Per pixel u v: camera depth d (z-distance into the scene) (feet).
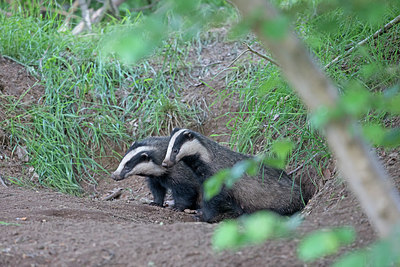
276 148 16.51
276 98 39.81
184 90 51.13
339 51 40.91
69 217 30.63
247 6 12.25
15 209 31.73
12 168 42.65
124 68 52.39
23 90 48.44
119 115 49.42
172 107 48.80
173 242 22.26
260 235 12.84
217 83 50.67
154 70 52.49
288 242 21.45
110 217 31.68
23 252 21.75
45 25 54.34
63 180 43.45
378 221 13.15
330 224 23.95
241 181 37.04
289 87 39.11
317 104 12.69
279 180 37.65
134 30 12.94
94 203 36.04
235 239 13.21
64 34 56.29
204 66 53.11
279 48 12.44
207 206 37.37
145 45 12.62
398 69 35.37
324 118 12.73
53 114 47.29
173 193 42.04
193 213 41.04
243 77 48.80
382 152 31.40
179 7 12.78
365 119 34.50
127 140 47.91
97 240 23.02
